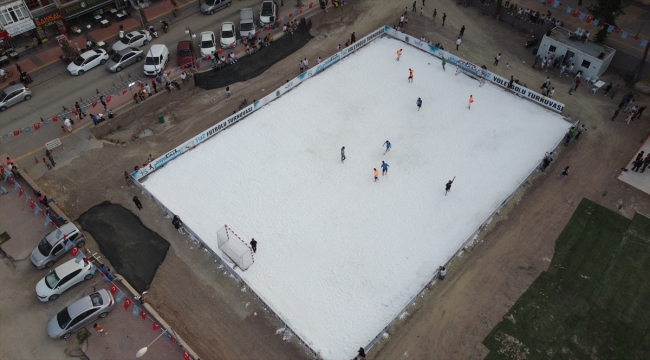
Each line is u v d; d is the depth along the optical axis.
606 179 42.16
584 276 35.62
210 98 50.81
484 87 52.09
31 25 52.50
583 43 51.94
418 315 33.66
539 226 38.81
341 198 41.66
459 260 36.75
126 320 33.03
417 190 42.19
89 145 45.00
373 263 37.06
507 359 31.45
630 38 54.44
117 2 59.09
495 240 37.97
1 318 33.16
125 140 46.19
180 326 33.12
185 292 34.91
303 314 34.00
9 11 50.59
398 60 55.78
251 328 33.09
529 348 31.91
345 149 45.88
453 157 44.88
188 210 40.56
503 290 34.94
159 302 34.28
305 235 38.88
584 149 44.72
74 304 32.31
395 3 63.09
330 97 51.28
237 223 39.69
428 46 56.03
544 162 42.47
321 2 61.16
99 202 40.44
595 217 39.34
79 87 50.19
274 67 54.59
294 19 59.78
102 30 57.53
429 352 31.84
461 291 34.94
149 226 38.88
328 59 54.38
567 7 58.81
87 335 32.28
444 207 40.78
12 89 47.62
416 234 38.94
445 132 47.28
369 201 41.41
